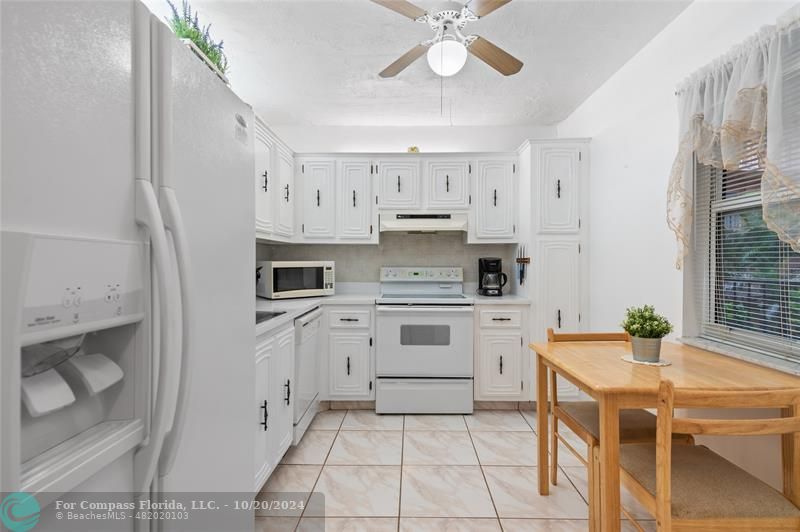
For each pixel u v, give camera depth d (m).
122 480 0.68
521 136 3.71
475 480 2.11
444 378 3.09
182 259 0.75
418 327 3.10
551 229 3.11
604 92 2.82
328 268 3.44
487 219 3.37
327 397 3.14
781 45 1.34
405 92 2.95
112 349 0.70
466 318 3.08
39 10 0.53
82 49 0.59
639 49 2.36
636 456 1.43
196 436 0.91
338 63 2.49
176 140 0.82
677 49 2.05
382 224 3.38
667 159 2.15
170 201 0.75
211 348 0.98
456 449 2.47
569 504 1.90
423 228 3.36
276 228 2.86
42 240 0.50
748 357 1.58
